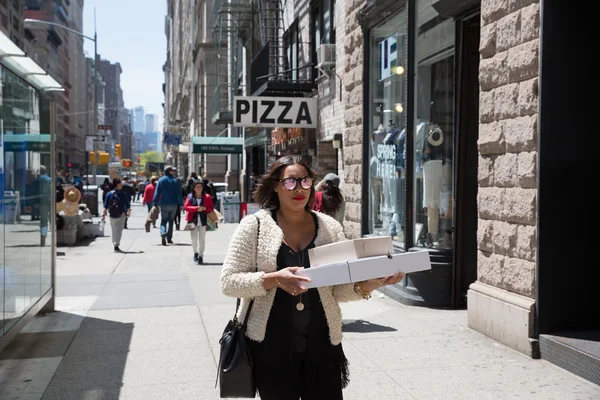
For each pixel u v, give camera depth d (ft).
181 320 24.45
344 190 36.70
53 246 26.32
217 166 141.28
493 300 19.76
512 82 18.93
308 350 9.91
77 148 478.59
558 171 17.54
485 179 20.48
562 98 17.48
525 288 18.34
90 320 24.57
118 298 28.99
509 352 18.47
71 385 16.78
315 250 9.64
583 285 17.85
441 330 21.44
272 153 68.23
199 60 162.09
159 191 52.65
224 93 107.34
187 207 40.73
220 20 93.76
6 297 19.02
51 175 26.50
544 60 17.37
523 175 18.29
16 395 15.99
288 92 51.60
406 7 28.02
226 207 78.95
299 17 54.54
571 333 17.66
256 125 46.39
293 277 9.14
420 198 27.22
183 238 59.52
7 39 17.65
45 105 25.90
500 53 19.60
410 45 27.58
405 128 27.94
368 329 21.90
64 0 398.21
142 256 45.11
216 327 23.25
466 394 15.31
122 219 48.44
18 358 19.35
